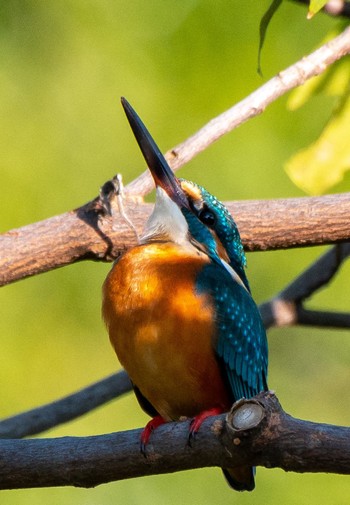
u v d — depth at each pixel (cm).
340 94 1066
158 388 893
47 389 1296
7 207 1266
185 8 1313
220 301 892
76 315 1328
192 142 981
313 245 938
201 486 1218
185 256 916
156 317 868
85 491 1210
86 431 1295
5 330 1305
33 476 754
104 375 1318
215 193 1307
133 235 932
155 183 986
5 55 1298
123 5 1326
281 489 1198
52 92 1321
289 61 1293
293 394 1458
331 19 1295
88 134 1325
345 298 1352
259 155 1317
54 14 1308
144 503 1205
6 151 1295
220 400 901
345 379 1470
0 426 1017
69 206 1295
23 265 912
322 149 1054
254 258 1346
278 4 862
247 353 922
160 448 734
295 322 1100
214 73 1299
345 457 666
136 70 1322
